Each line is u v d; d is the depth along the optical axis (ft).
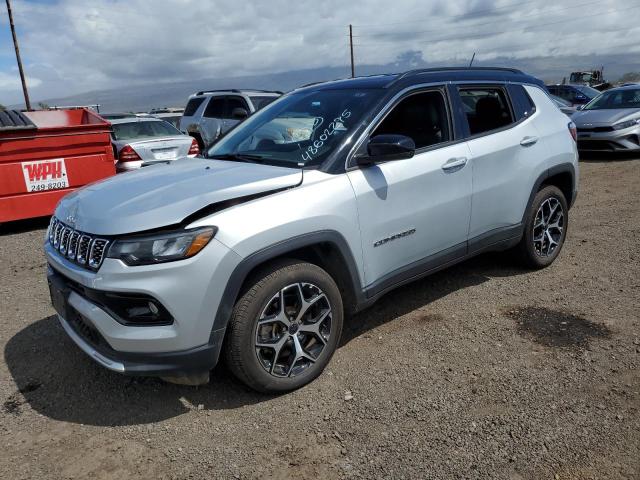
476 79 14.33
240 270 9.38
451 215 13.12
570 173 16.56
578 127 37.83
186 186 10.07
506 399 10.12
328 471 8.48
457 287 15.57
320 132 12.01
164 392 10.78
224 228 9.27
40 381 11.30
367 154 11.44
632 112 36.88
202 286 9.08
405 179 11.98
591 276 16.03
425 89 12.98
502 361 11.46
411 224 12.24
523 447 8.83
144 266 8.86
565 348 11.87
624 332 12.49
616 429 9.16
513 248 16.22
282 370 10.47
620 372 10.85
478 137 13.88
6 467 8.73
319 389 10.71
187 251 8.96
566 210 16.93
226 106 41.16
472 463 8.52
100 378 11.35
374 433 9.33
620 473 8.17
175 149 32.24
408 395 10.39
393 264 12.18
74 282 10.00
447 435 9.20
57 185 25.43
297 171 10.68
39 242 22.85
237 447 9.11
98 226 9.34
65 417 10.06
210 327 9.33
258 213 9.68
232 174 10.66
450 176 12.92
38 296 16.15
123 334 9.10
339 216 10.72
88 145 25.93
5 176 24.08
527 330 12.79
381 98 12.17
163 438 9.40
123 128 33.55
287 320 10.27
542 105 16.16
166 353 9.19
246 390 10.73
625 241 19.17
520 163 14.78
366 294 11.64
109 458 8.93
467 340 12.46
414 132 12.67
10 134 23.82
